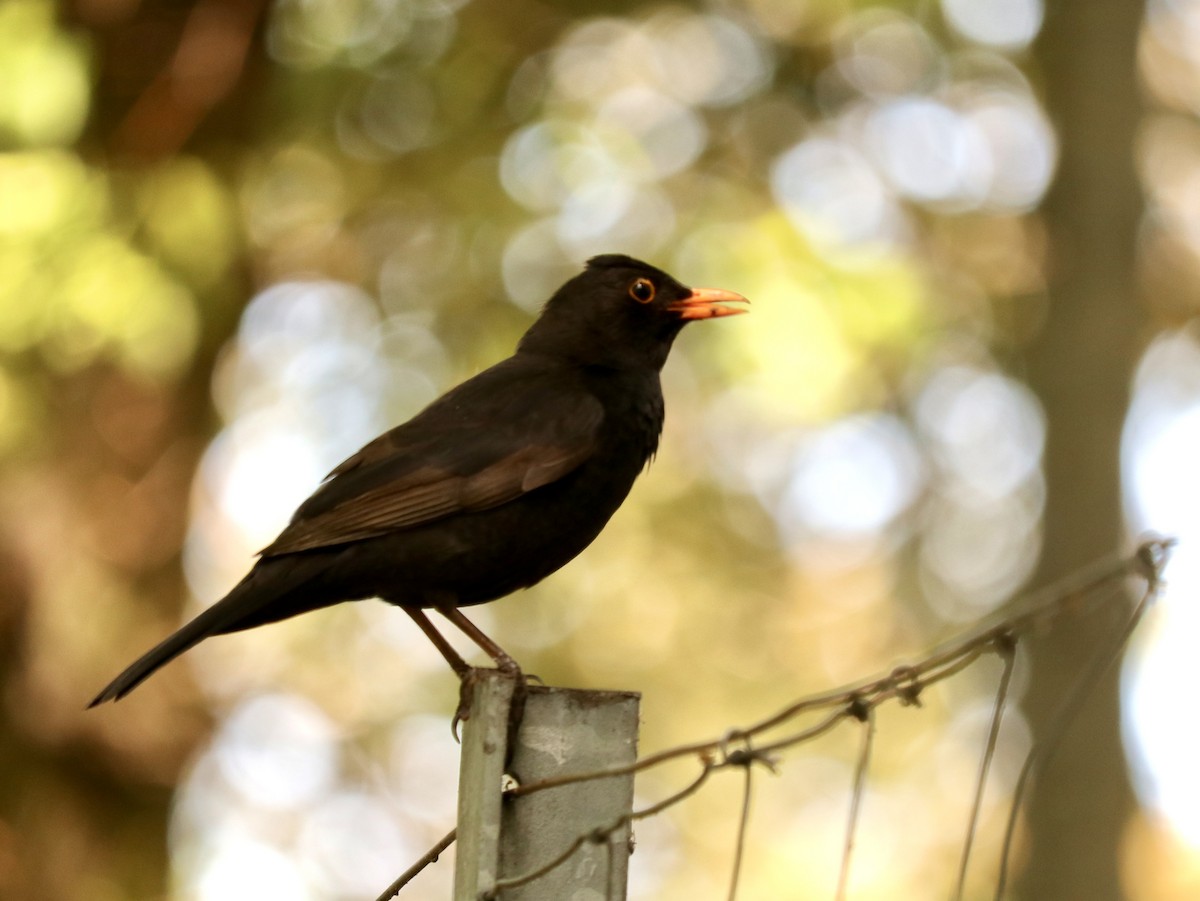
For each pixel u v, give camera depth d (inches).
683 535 753.0
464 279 638.5
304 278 648.4
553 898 193.9
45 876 527.2
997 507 816.9
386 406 641.6
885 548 827.4
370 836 749.9
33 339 454.9
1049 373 597.3
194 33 534.3
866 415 722.8
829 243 604.7
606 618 767.1
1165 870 761.6
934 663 188.9
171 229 483.2
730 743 178.7
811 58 678.5
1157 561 203.0
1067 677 549.3
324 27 550.6
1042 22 651.5
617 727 199.9
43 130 443.2
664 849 841.5
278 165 581.6
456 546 278.1
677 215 644.1
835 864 847.7
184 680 557.0
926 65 692.1
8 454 490.6
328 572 271.1
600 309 314.7
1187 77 685.9
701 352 589.3
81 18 514.3
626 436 300.2
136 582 542.0
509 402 292.8
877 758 854.5
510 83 628.1
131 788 542.6
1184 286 678.5
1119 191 595.2
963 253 714.8
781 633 806.5
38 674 529.3
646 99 663.8
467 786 199.0
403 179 625.0
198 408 558.6
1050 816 544.7
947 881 827.4
